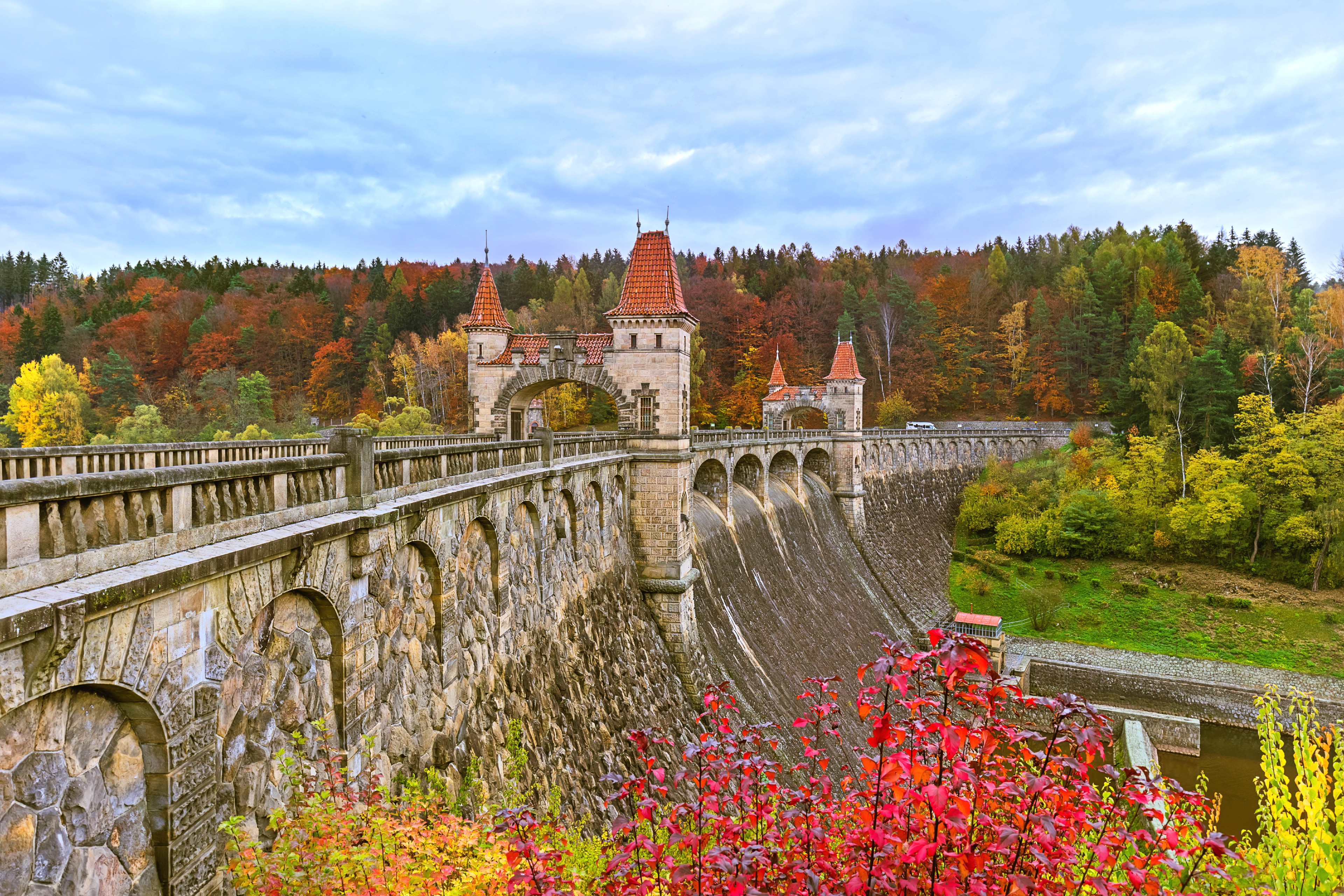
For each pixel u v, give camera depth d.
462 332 113.56
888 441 93.94
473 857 10.74
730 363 131.50
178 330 120.44
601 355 41.41
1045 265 167.25
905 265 184.88
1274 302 111.94
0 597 7.29
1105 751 6.98
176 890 9.48
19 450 15.87
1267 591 73.56
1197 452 86.12
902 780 6.78
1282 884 10.64
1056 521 87.88
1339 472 74.00
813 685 9.52
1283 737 56.97
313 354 121.12
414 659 17.08
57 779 8.04
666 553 39.91
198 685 9.86
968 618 67.25
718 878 7.54
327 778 12.27
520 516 24.66
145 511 9.39
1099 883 6.70
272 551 11.17
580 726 26.50
